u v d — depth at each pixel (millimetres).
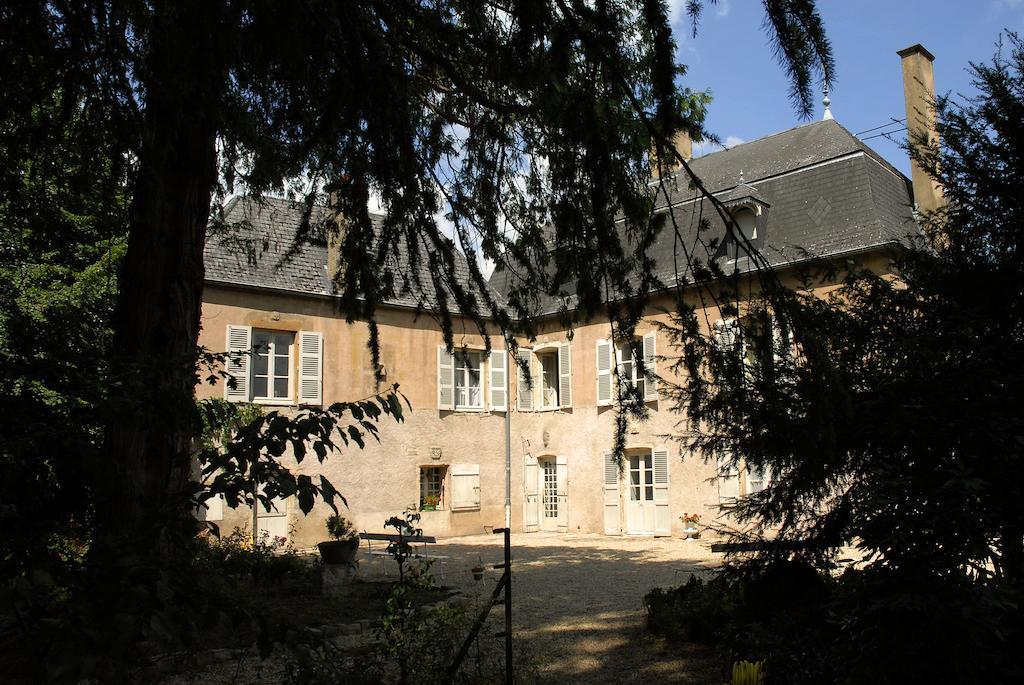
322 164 4645
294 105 4141
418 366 19562
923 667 3951
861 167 16969
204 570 2410
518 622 8953
